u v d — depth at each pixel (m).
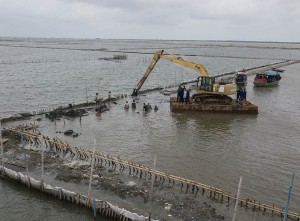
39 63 120.94
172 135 36.16
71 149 29.38
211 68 120.56
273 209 20.73
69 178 24.53
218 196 22.53
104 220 20.19
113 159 27.06
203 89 46.78
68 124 39.72
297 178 25.94
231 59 162.50
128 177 25.14
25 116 42.28
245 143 33.91
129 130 37.75
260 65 130.12
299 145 33.59
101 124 40.00
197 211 20.58
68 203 21.86
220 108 45.84
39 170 25.94
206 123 41.09
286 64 126.62
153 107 49.38
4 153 28.98
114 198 21.95
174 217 19.89
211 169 27.22
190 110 46.34
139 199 21.86
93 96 59.41
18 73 90.00
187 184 23.50
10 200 22.38
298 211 21.20
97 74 93.06
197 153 30.84
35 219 20.42
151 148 31.95
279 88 69.88
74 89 67.00
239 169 27.36
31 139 32.12
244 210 21.08
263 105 52.38
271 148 32.59
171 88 67.50
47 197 22.67
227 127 39.53
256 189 23.97
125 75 93.06
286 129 39.16
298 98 58.91
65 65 116.56
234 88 46.28
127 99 55.53
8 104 51.56
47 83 73.62
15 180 24.38
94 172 25.61
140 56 172.25
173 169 27.03
